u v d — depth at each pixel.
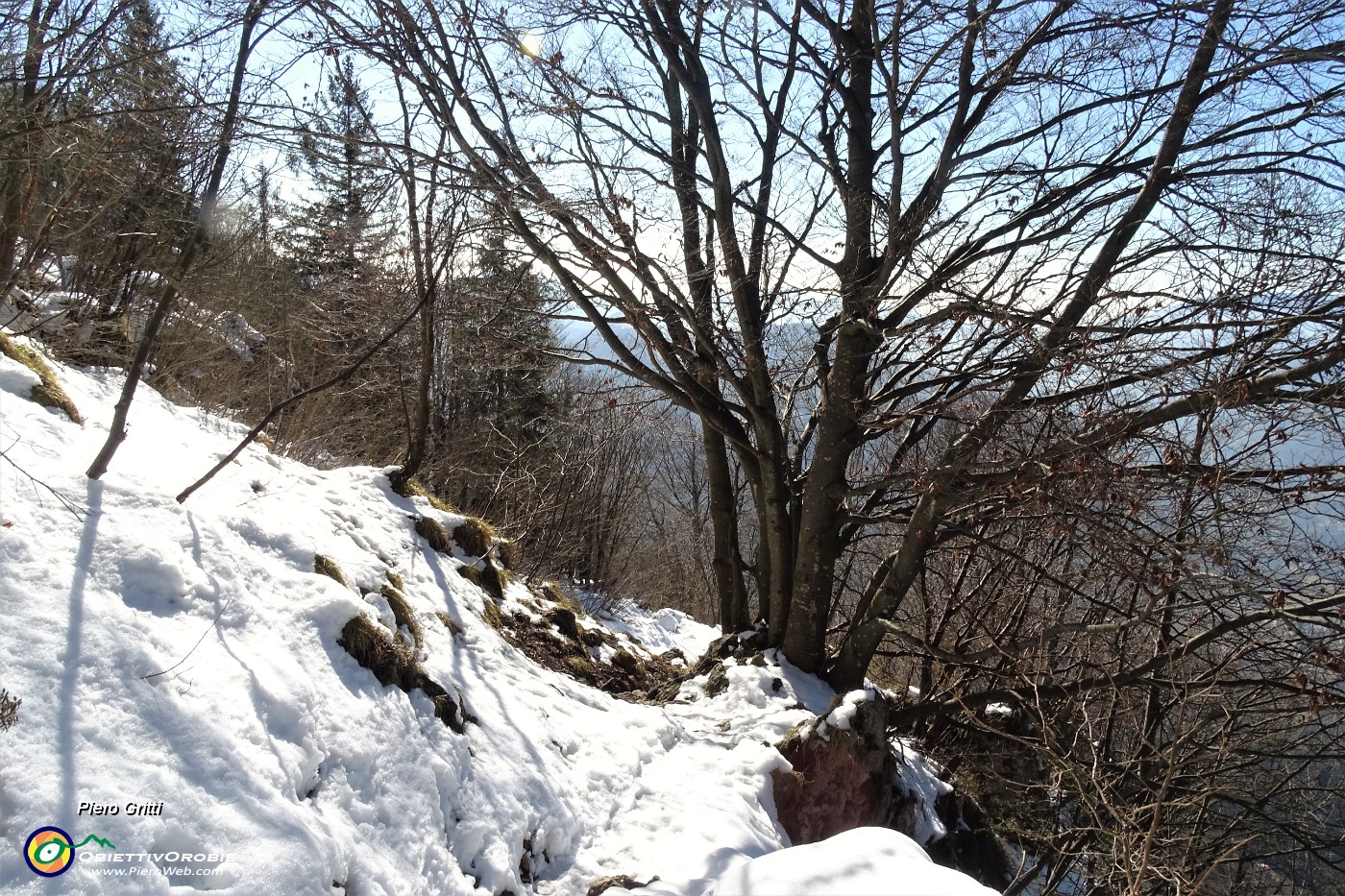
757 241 7.86
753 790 5.53
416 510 6.84
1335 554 6.53
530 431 14.01
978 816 8.59
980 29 6.36
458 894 3.66
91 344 7.16
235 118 4.68
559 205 6.28
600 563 14.35
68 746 2.76
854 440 7.32
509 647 6.11
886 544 11.40
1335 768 9.10
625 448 15.89
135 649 3.24
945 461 6.54
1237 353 5.93
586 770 5.09
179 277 4.17
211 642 3.60
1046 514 6.11
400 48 6.27
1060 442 5.89
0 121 5.11
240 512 4.60
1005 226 6.89
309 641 4.02
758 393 7.71
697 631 13.75
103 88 5.16
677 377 7.50
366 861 3.31
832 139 8.16
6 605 3.07
